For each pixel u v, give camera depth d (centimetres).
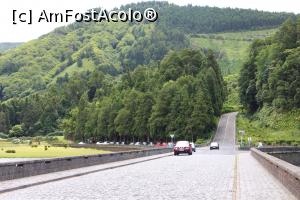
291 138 16412
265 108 19138
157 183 2655
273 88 18875
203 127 17212
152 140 18938
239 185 2511
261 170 3797
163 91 18325
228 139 16175
